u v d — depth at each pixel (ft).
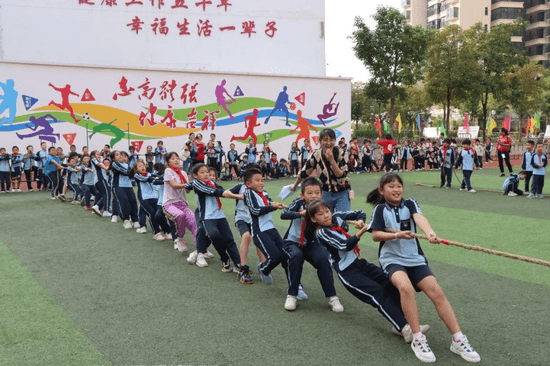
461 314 14.34
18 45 60.54
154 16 65.21
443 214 31.76
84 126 56.95
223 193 18.06
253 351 12.02
